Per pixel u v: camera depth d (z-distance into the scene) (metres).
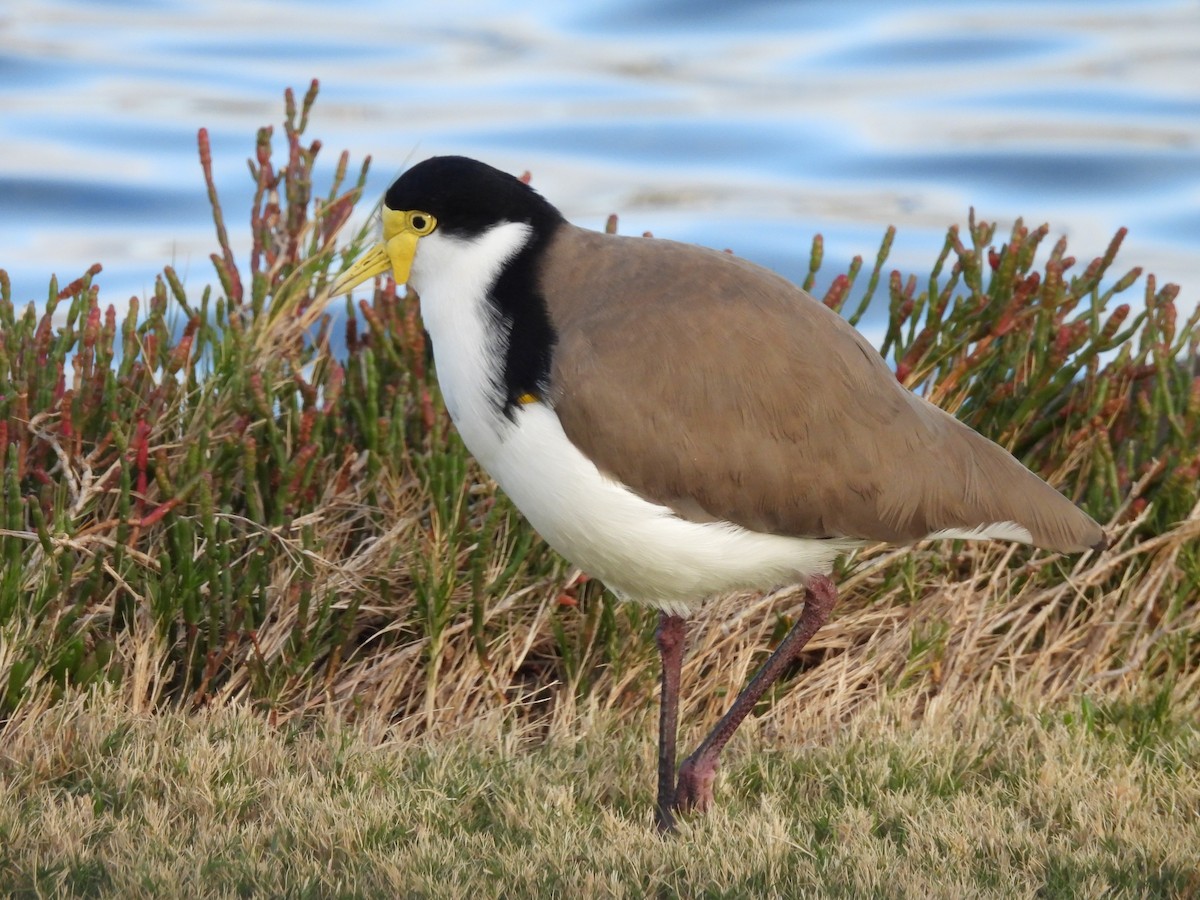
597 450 8.48
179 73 28.70
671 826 8.71
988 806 8.59
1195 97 28.56
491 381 8.73
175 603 10.09
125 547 10.26
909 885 7.56
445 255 8.95
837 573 11.20
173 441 11.33
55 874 7.47
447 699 10.55
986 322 12.17
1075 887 7.70
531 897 7.54
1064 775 9.09
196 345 12.30
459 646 10.71
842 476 8.63
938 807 8.68
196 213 23.77
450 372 8.95
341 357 15.88
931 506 8.80
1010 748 9.50
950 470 8.89
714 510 8.60
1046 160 26.47
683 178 25.73
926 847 8.25
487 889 7.62
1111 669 11.15
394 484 10.99
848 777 9.13
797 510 8.63
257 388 10.80
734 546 8.74
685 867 7.94
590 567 9.01
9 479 9.95
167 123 26.23
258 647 10.19
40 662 9.76
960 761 9.39
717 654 10.95
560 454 8.53
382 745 9.41
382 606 10.89
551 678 10.96
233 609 10.42
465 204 8.86
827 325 8.89
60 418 10.95
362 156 24.80
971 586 11.28
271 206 12.97
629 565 8.81
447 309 8.97
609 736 10.04
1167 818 8.62
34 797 8.43
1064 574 11.29
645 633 10.77
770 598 11.06
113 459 10.88
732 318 8.61
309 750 9.25
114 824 8.09
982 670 11.02
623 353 8.49
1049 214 25.12
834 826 8.49
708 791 8.92
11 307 11.64
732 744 9.99
